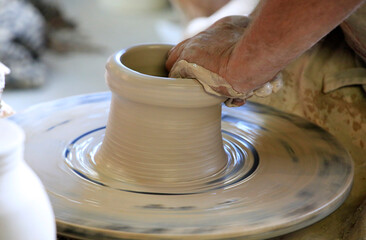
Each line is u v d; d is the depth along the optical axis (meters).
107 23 4.89
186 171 1.09
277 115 1.45
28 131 1.26
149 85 1.01
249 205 1.01
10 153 0.62
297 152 1.25
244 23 1.16
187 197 1.03
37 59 3.80
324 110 1.56
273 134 1.34
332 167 1.18
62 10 4.97
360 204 1.20
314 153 1.25
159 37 4.56
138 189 1.05
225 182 1.11
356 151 1.47
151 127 1.06
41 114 1.35
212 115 1.10
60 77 3.69
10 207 0.63
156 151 1.08
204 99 1.04
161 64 1.26
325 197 1.05
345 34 1.40
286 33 0.89
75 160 1.16
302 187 1.09
